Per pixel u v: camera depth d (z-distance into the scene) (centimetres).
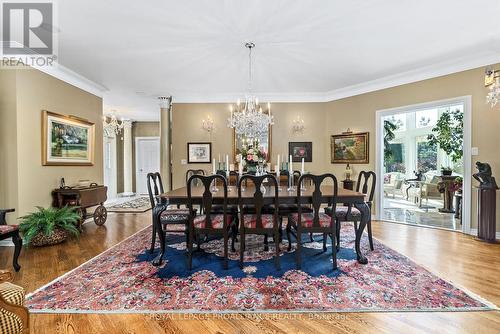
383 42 295
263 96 517
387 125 557
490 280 211
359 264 246
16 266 235
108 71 386
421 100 389
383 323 158
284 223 404
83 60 343
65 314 169
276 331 152
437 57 338
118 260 259
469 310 170
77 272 231
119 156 816
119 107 638
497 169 325
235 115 372
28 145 318
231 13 237
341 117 491
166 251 287
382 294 191
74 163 392
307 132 518
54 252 285
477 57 332
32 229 287
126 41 291
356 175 470
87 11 232
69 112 387
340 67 373
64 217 310
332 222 241
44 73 340
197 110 528
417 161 675
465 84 347
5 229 228
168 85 457
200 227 243
